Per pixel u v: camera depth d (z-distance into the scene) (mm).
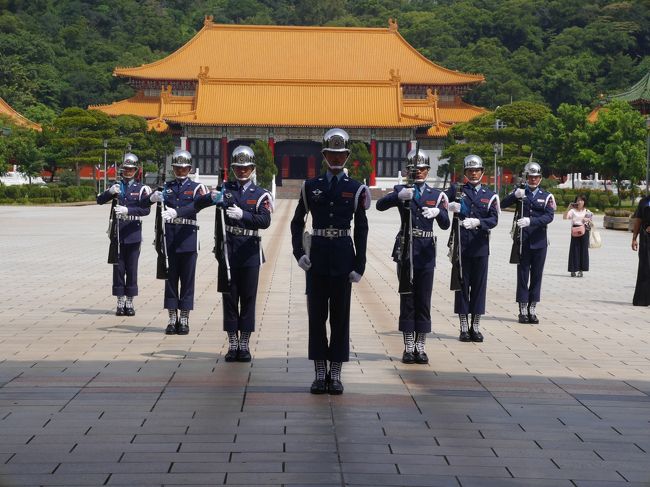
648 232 19312
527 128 102938
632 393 11336
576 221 26625
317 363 11328
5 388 11188
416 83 138500
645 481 8023
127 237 17281
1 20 191125
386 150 129125
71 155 102875
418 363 13125
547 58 196125
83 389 11180
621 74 188625
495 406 10586
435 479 7996
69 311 17969
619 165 87688
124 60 189375
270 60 144000
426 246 13297
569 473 8219
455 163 106875
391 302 20000
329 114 128250
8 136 96688
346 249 11438
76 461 8367
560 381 12000
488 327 16766
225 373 12258
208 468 8195
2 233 42750
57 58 189750
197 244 15516
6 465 8242
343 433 9367
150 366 12664
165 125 129000
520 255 17094
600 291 23109
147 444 8898
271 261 29750
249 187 13281
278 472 8109
